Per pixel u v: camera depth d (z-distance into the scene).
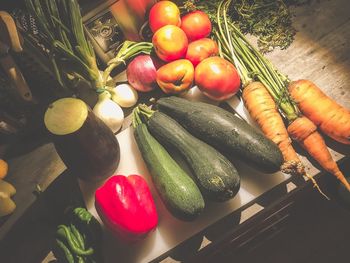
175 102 0.86
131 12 0.92
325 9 1.00
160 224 0.84
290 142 0.83
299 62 0.96
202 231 0.83
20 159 0.97
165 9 0.90
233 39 0.95
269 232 1.17
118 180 0.76
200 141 0.81
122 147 0.92
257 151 0.77
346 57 0.94
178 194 0.75
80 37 0.88
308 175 0.80
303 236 1.24
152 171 0.79
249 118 0.91
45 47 0.94
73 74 0.97
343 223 1.23
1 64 0.85
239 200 0.84
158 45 0.88
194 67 0.93
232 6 1.01
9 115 0.94
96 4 0.88
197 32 0.93
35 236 0.89
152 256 0.82
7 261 0.88
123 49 0.97
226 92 0.87
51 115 0.74
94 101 0.98
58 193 0.92
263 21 0.99
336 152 0.86
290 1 1.03
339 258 1.20
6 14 0.81
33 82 0.98
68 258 0.78
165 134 0.82
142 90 0.96
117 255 0.83
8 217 0.90
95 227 0.81
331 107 0.83
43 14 0.83
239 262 1.24
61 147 0.75
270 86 0.89
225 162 0.77
